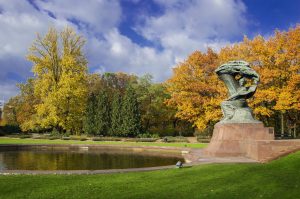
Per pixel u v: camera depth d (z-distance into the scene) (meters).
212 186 12.12
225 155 21.48
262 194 10.88
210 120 43.50
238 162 17.19
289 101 35.03
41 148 35.84
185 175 14.12
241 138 21.83
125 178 13.75
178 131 63.25
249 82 36.62
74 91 48.09
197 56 44.09
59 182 13.06
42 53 50.19
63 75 48.53
